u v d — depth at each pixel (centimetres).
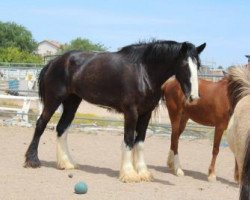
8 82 2147
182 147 1202
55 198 729
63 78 900
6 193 743
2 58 5625
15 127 1370
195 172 941
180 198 757
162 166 981
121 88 841
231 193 796
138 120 859
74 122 1534
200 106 888
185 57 808
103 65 857
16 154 1023
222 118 862
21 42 7550
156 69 834
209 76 1215
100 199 734
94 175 874
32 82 1978
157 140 1274
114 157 1050
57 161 915
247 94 616
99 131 1380
